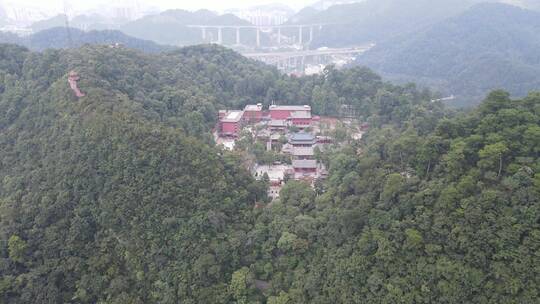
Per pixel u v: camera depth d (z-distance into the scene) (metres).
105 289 103.38
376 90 198.62
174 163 114.25
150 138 116.50
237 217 112.12
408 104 175.75
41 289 101.19
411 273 83.88
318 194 119.69
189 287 99.88
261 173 145.25
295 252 101.44
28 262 105.25
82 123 122.25
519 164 86.69
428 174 97.50
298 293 94.06
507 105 103.75
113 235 108.44
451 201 85.12
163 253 104.75
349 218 94.56
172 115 153.62
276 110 188.00
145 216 107.44
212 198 111.50
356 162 121.06
